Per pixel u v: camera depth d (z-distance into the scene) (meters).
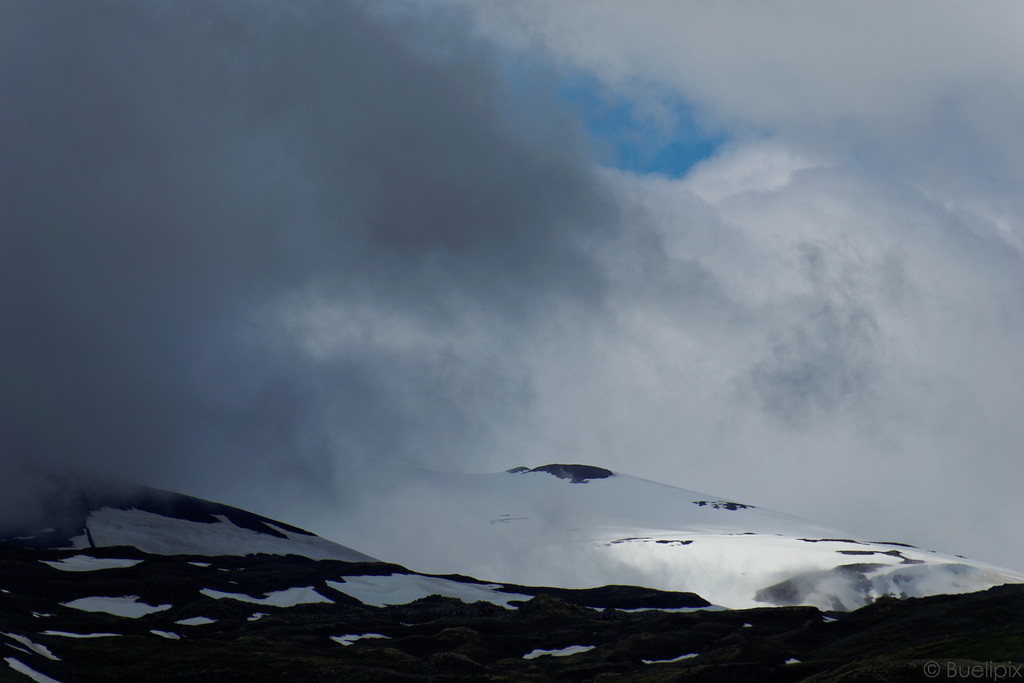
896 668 117.88
